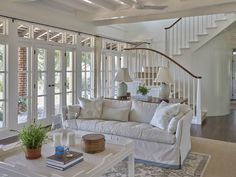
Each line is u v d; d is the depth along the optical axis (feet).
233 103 34.35
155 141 11.40
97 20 20.81
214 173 10.46
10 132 15.96
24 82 17.33
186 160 11.94
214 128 19.07
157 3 17.20
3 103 15.79
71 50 21.36
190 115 12.78
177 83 23.39
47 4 17.92
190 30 24.39
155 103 14.05
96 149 8.48
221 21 22.40
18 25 16.57
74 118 13.64
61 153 7.59
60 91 20.36
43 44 18.56
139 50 25.90
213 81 24.88
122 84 16.84
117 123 13.05
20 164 7.25
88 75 23.53
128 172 9.40
